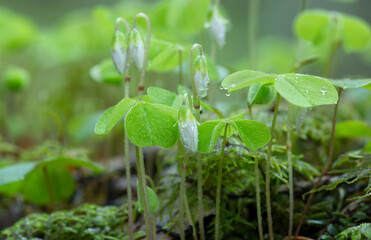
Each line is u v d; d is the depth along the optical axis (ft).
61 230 1.18
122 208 1.23
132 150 1.86
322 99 0.98
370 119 1.91
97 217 1.21
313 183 1.19
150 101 1.06
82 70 2.33
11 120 2.38
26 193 1.37
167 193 1.22
